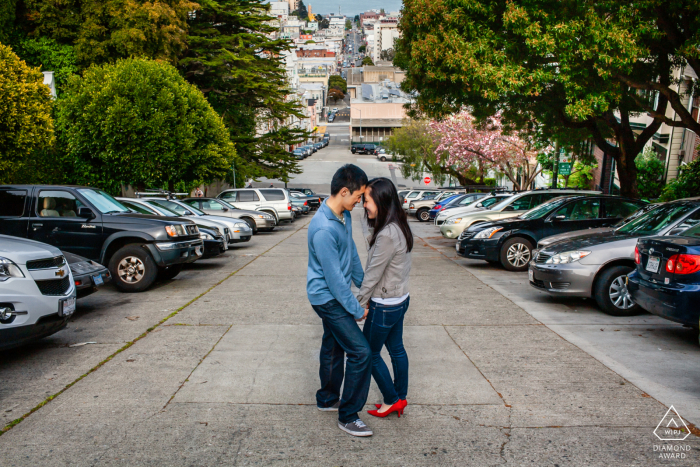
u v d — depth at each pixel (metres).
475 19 11.95
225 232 13.87
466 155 34.12
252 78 30.62
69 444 3.47
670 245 5.42
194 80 31.19
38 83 14.97
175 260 9.06
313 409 4.05
